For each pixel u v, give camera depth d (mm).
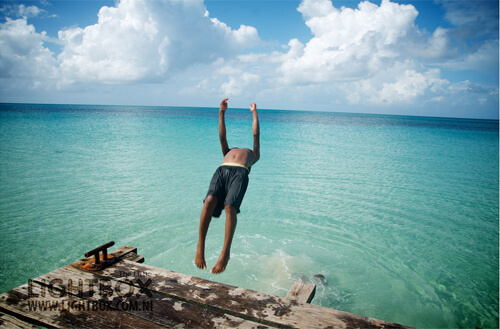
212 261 6816
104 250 4430
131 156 18312
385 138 36375
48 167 14859
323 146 26391
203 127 40000
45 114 59625
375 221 9492
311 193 12156
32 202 10039
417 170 17781
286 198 11398
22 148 19578
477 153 26219
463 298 5914
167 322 3258
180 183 12766
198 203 10414
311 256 7223
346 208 10555
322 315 3404
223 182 3746
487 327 5148
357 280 6359
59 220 8688
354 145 27969
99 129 32969
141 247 7336
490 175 17094
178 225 8648
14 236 7637
